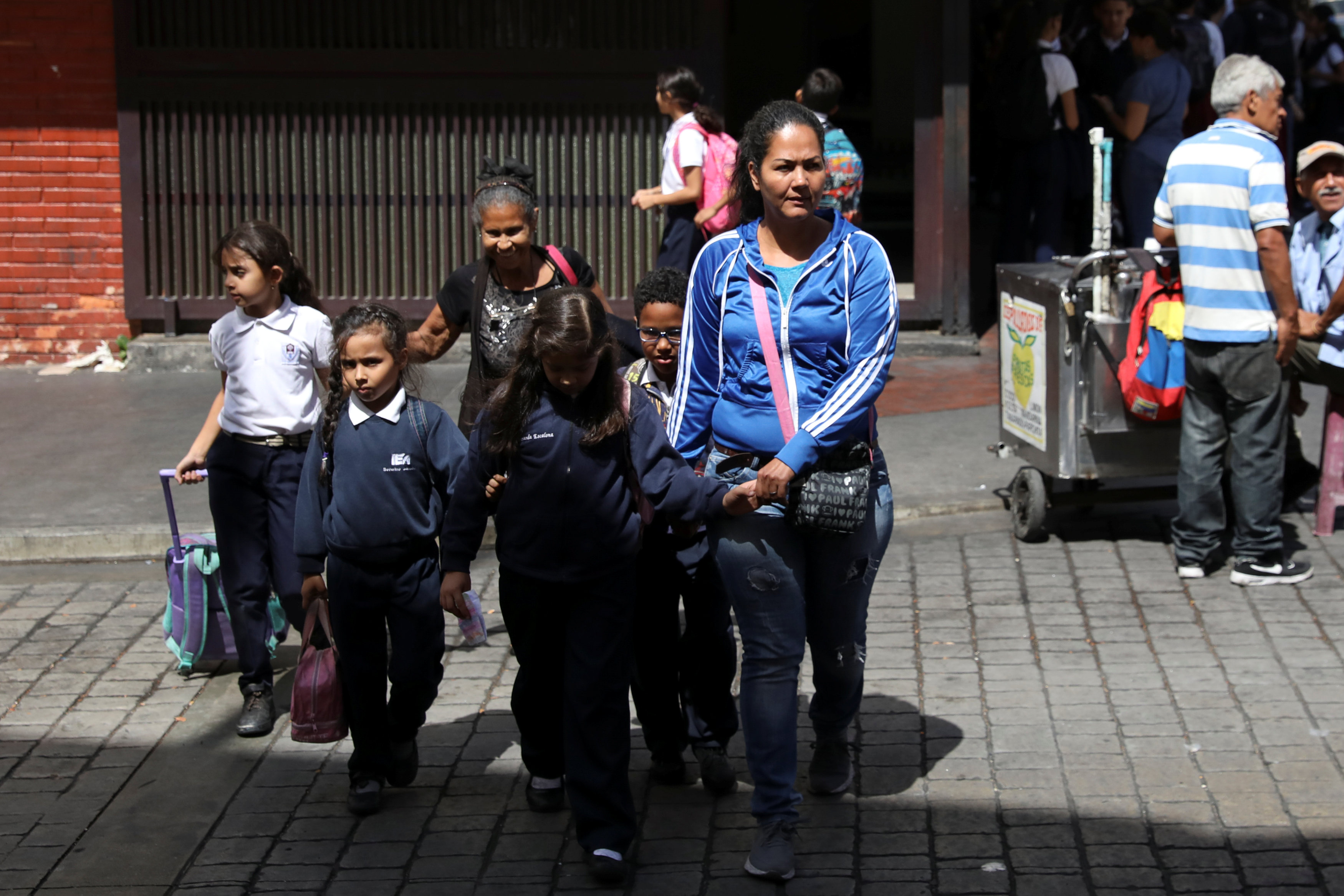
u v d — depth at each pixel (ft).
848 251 12.21
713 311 12.56
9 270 32.30
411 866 13.10
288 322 15.89
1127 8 34.71
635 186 31.86
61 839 13.71
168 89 31.42
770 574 12.34
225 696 17.08
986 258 39.99
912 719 15.72
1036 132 33.73
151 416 28.43
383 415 13.61
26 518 22.48
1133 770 14.46
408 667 13.89
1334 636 17.58
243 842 13.64
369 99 31.58
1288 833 13.16
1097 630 18.01
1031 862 12.82
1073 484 21.86
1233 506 20.93
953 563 20.56
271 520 16.11
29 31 31.30
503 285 16.06
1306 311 20.89
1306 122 39.58
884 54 51.65
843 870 12.80
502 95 31.53
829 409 11.90
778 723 12.53
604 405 12.35
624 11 31.17
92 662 18.07
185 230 32.07
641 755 15.25
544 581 12.62
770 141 11.89
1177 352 19.39
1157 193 32.37
